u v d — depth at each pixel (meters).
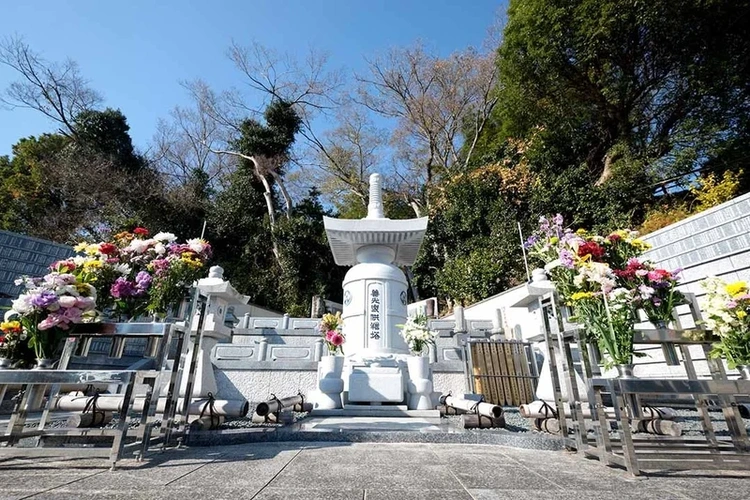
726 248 5.18
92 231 15.37
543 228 3.20
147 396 2.36
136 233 3.18
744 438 2.33
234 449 2.61
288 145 20.33
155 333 2.53
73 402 3.17
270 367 6.28
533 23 11.80
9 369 2.19
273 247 17.59
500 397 6.41
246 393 6.14
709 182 9.05
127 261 3.00
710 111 11.06
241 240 18.27
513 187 13.27
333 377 4.77
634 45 11.26
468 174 15.20
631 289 2.55
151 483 1.72
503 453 2.55
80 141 17.25
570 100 12.91
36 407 2.59
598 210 11.25
